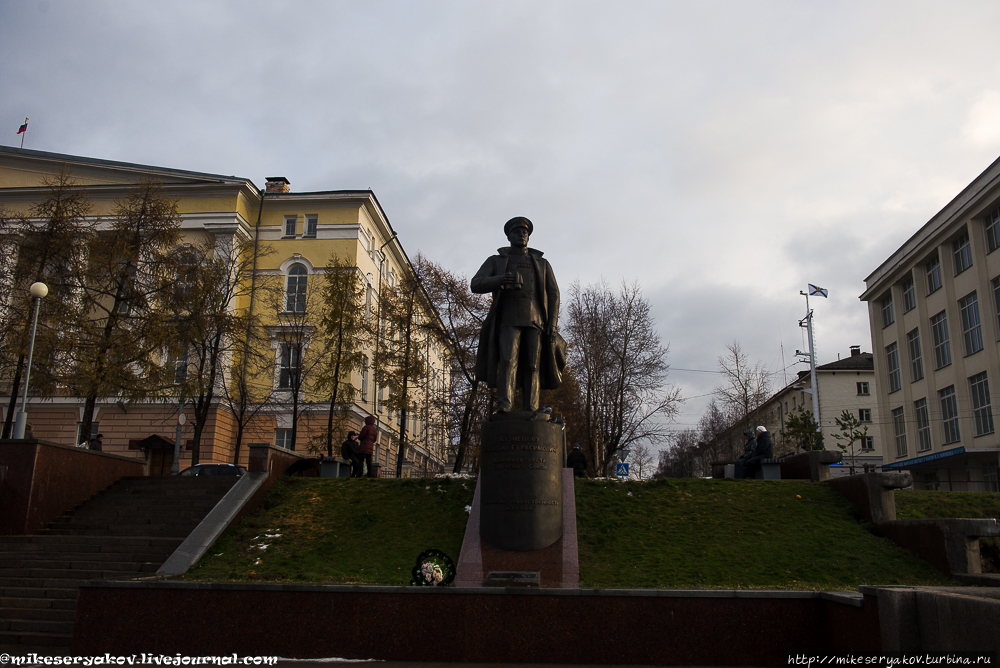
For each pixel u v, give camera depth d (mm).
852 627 7508
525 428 10320
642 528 13859
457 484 15836
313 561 12617
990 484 35344
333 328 30719
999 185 33594
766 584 11227
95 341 23312
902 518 14945
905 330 43750
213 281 27172
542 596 8398
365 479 16578
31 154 42656
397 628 8438
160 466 37344
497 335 11273
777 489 15672
